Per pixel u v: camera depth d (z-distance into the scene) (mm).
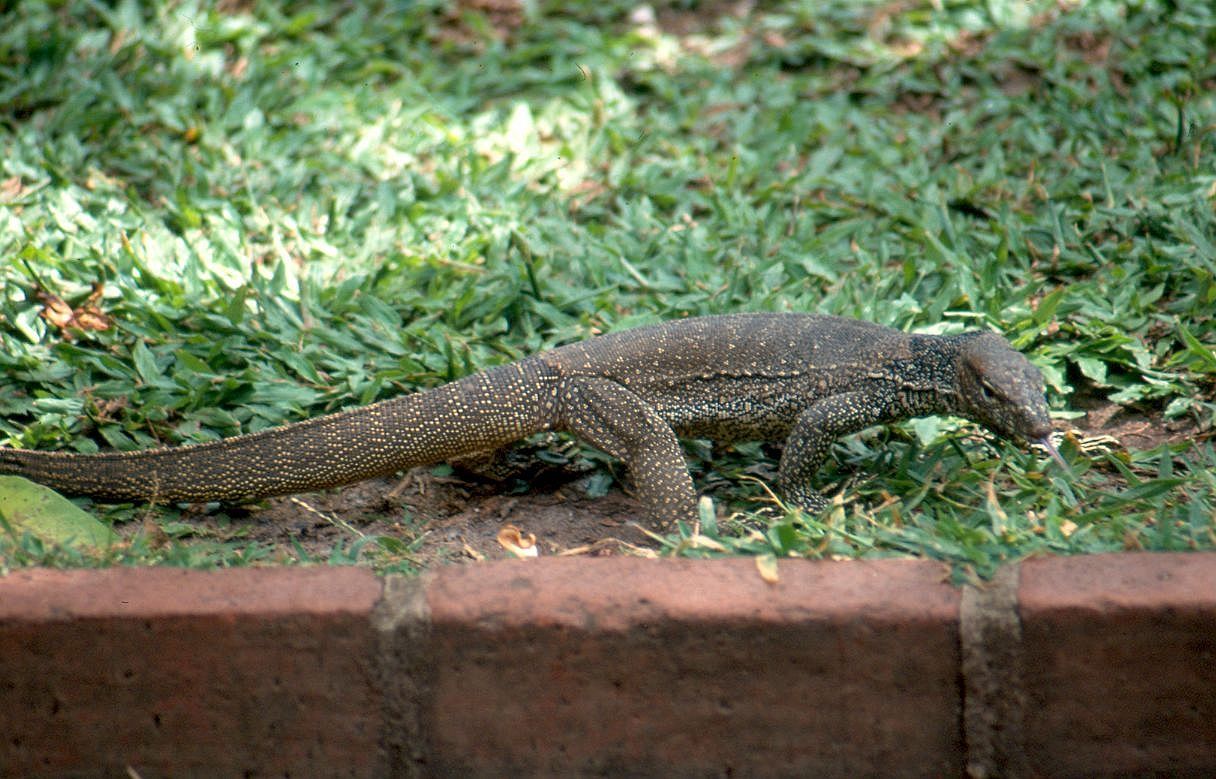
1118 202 10062
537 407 7398
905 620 5547
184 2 13109
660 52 12914
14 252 9641
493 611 5648
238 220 10172
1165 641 5434
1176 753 5535
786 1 13516
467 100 12188
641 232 10180
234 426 8141
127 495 7348
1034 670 5531
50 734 5777
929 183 10555
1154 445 8031
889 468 7637
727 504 7668
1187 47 11859
